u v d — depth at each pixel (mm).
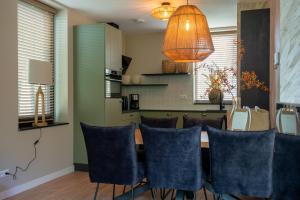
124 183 2674
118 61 5090
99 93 4668
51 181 4129
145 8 4543
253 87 3926
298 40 2436
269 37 3906
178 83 6188
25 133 3732
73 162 4742
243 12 4027
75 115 4785
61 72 4617
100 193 3633
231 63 5805
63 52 4602
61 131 4449
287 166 2197
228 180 2369
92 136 2682
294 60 2527
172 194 3363
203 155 2875
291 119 2529
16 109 3584
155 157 2566
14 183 3561
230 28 5789
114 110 4953
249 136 2262
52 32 4578
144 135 2594
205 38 3092
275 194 2279
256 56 3953
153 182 2607
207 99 6035
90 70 4707
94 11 4723
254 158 2279
